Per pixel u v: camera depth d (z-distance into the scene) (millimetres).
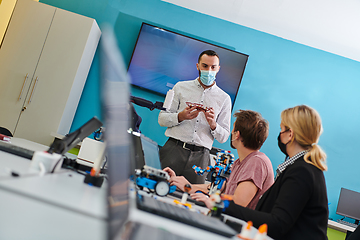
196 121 2533
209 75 2619
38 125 3230
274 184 1295
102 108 357
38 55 3287
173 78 3701
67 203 544
